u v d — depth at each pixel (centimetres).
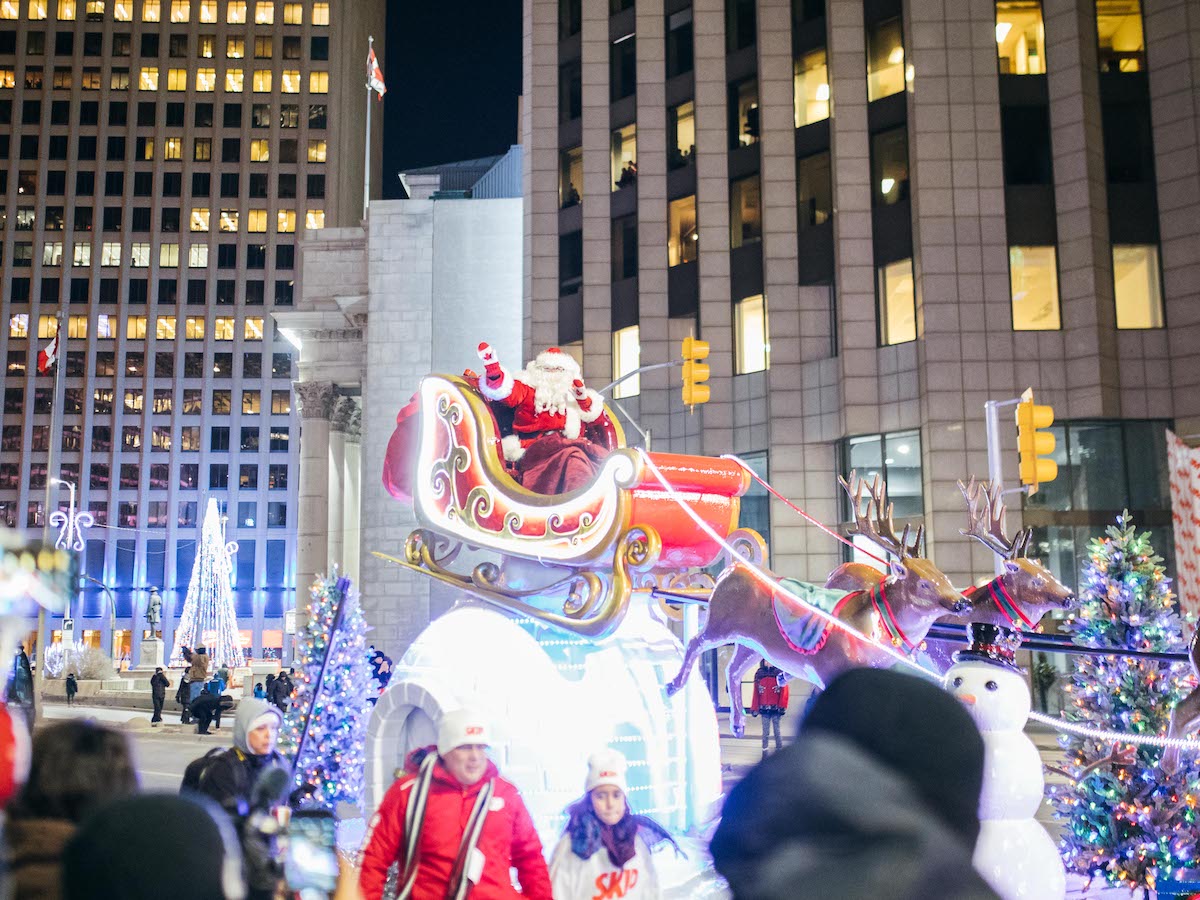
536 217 4447
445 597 4566
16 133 10406
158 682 3362
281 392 10131
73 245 10262
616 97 4378
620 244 4275
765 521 3728
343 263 5134
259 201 10312
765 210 3791
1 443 9994
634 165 4266
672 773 988
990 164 3338
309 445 5553
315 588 1368
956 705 152
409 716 951
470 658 934
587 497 916
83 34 10519
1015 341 3253
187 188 10319
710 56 4078
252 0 10569
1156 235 3259
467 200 4869
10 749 358
